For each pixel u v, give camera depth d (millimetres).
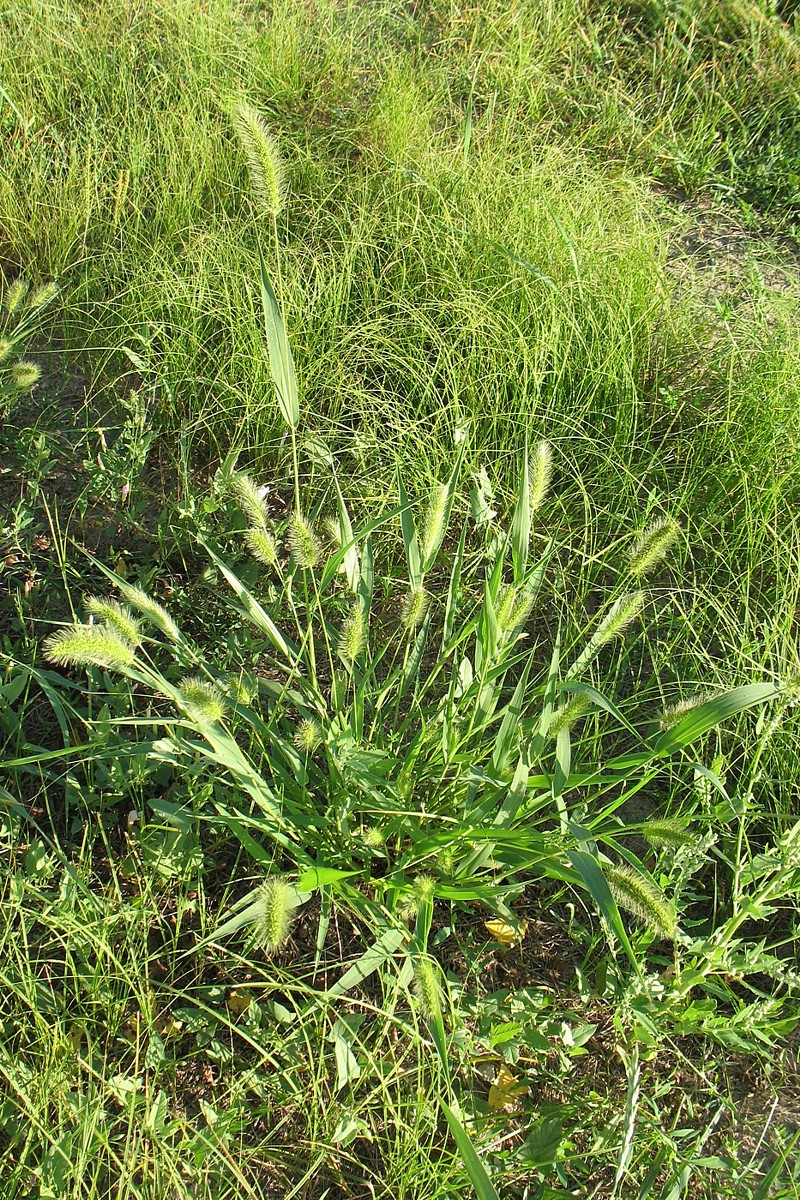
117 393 4309
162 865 2697
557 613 3652
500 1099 2535
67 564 3611
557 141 5906
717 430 4074
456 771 2912
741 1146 2545
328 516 3895
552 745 3238
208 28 5836
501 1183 2379
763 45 6570
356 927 2738
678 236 5539
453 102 6039
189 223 4766
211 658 3371
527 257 4586
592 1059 2662
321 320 4301
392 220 4785
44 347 4531
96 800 2873
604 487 3979
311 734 2535
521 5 6520
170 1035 2557
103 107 5453
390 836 2857
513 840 2570
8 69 5469
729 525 3912
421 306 4414
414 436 3936
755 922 2984
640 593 2600
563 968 2840
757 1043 2719
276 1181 2393
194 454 4148
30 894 2674
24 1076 2322
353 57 6164
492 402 4117
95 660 2295
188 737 2865
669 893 2822
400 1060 2393
